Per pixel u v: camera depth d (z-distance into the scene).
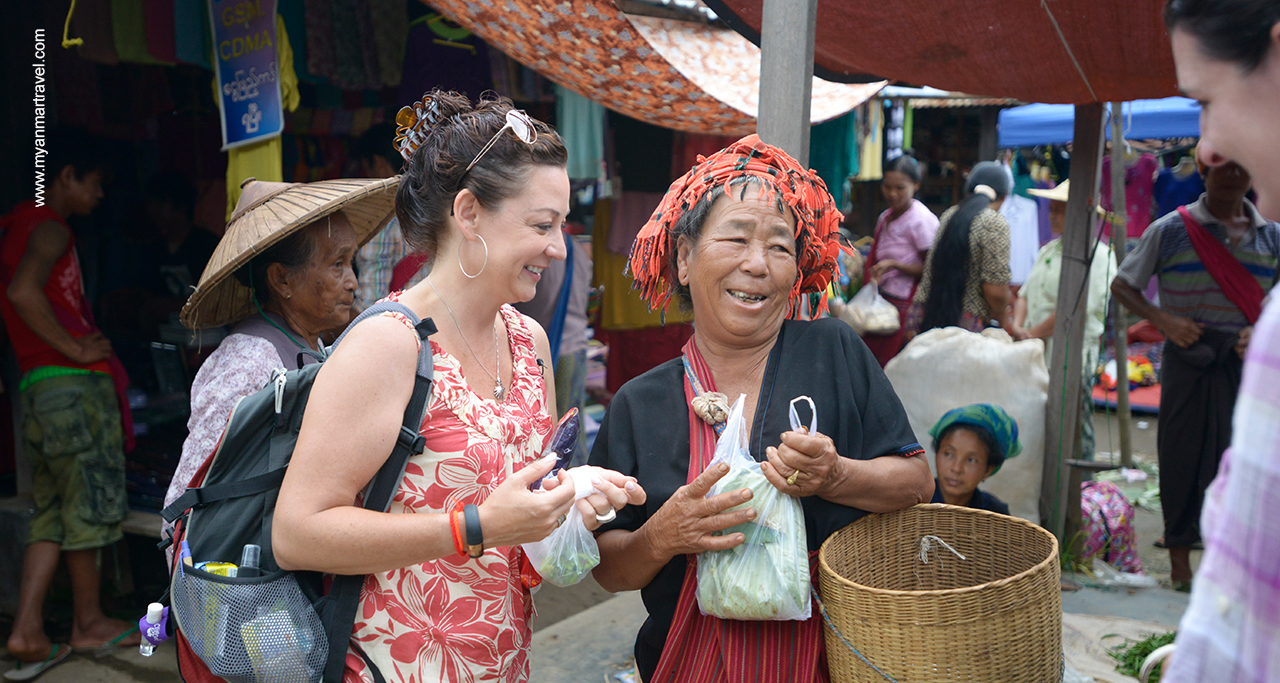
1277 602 0.79
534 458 1.62
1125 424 5.79
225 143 3.76
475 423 1.49
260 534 1.51
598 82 3.80
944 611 1.47
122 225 4.86
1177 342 3.88
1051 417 3.88
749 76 3.90
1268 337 0.81
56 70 4.33
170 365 4.39
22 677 3.30
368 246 3.84
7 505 3.77
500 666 1.54
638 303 6.08
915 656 1.49
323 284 2.29
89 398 3.43
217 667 1.43
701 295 1.72
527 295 1.54
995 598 1.49
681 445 1.74
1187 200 8.44
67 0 4.10
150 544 4.39
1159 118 7.35
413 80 4.38
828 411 1.72
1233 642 0.82
